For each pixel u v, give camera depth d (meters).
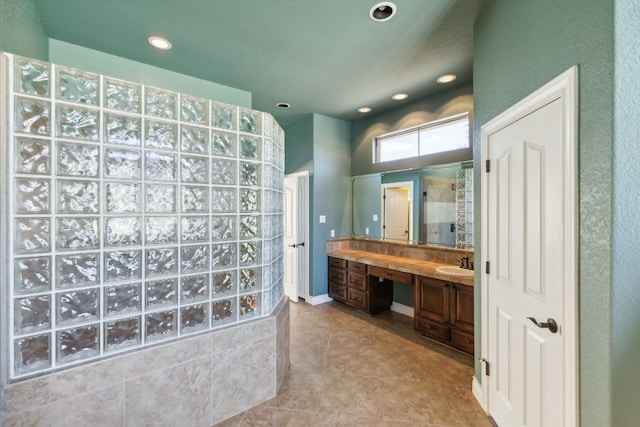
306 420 1.85
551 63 1.26
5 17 1.36
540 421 1.38
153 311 1.64
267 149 2.13
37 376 1.32
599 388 1.03
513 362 1.60
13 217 1.27
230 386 1.87
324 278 4.31
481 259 1.95
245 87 3.13
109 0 1.78
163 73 2.70
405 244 3.73
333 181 4.34
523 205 1.50
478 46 1.99
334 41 2.27
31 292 1.33
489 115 1.83
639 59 0.96
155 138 1.66
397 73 2.80
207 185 1.83
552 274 1.28
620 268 0.97
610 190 0.98
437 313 2.91
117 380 1.50
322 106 3.76
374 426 1.80
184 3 1.82
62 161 1.39
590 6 1.05
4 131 1.24
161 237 1.68
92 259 1.47
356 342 2.99
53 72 1.37
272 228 2.21
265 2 1.82
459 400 2.05
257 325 1.99
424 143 3.51
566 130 1.17
